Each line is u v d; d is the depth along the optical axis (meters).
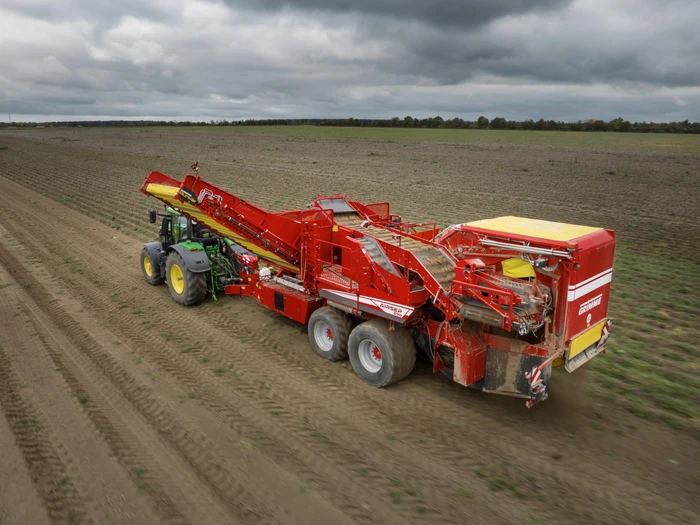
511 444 5.55
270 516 4.45
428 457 5.32
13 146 63.84
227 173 33.00
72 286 11.10
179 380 7.00
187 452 5.38
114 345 8.13
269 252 8.38
